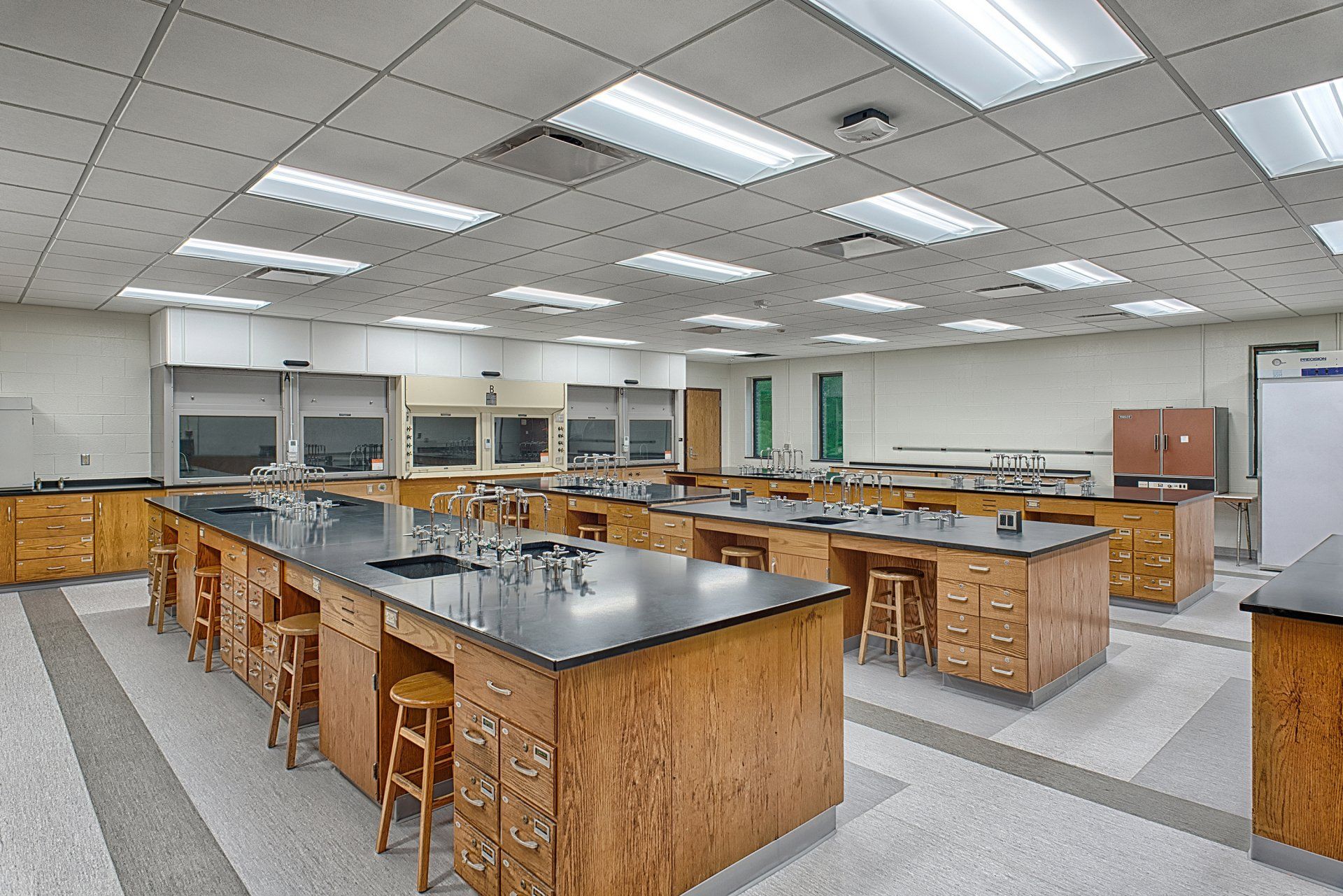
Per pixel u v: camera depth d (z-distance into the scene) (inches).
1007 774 112.6
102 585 248.4
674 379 431.5
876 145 116.0
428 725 85.9
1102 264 198.1
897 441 415.2
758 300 255.6
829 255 189.3
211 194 137.9
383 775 97.9
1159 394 321.1
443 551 127.0
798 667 92.1
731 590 96.8
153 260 189.9
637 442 421.1
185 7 76.4
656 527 215.8
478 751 79.9
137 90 95.4
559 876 68.5
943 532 159.5
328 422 306.7
